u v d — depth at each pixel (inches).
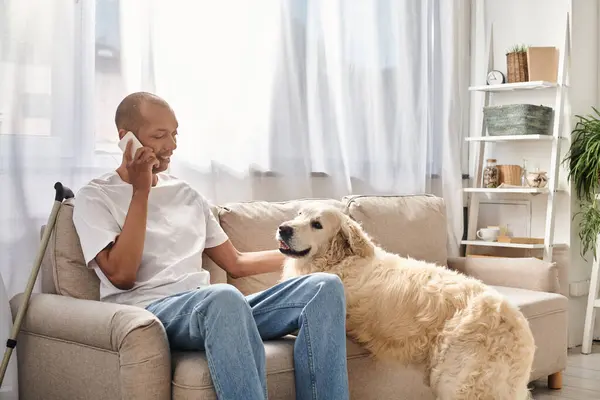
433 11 172.6
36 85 99.1
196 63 119.6
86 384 78.7
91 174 105.8
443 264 142.9
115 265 82.1
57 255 89.4
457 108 175.3
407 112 162.2
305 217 97.2
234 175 126.5
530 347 89.4
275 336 85.4
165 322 78.4
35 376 86.4
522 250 175.5
